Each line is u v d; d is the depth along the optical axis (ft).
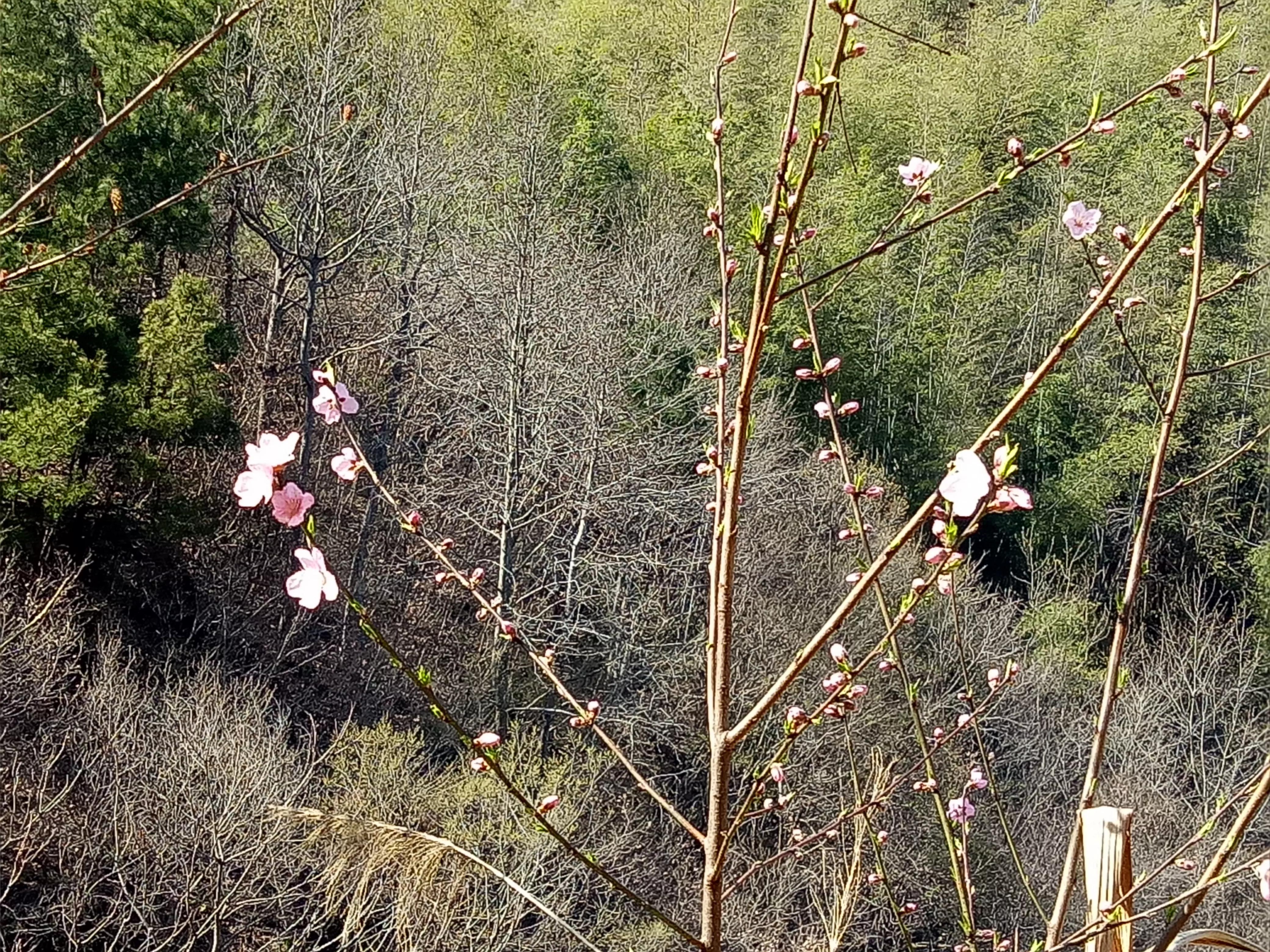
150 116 54.19
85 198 49.44
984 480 5.39
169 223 56.13
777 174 5.85
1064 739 59.67
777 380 64.64
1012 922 48.57
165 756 39.45
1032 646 70.18
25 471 47.75
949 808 9.30
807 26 5.78
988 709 10.34
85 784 41.47
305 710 53.16
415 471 66.90
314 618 57.41
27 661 41.65
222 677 51.65
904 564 58.59
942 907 47.44
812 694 52.08
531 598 61.52
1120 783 57.11
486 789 40.91
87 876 36.70
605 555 60.18
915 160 6.81
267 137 64.13
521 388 59.06
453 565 7.77
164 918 37.63
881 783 9.29
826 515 63.36
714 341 67.26
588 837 44.57
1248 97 5.93
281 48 66.95
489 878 36.09
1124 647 8.13
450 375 64.85
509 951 36.99
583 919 42.24
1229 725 70.59
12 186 48.19
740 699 52.95
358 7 66.95
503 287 59.47
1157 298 50.21
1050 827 53.47
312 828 36.94
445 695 56.18
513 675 56.85
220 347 56.54
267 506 60.23
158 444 58.44
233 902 36.65
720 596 6.30
